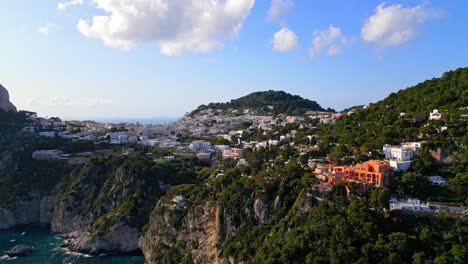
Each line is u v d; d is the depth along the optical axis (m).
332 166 160.62
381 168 137.12
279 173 163.12
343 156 172.75
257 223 155.50
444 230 110.25
